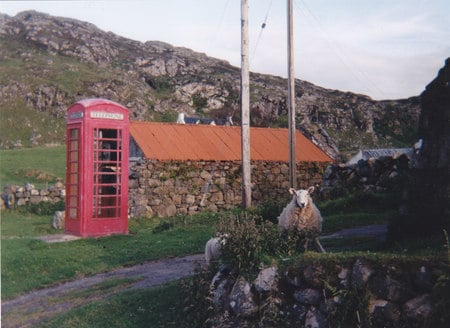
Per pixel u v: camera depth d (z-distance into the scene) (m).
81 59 143.38
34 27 153.75
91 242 17.30
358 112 124.69
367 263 7.75
